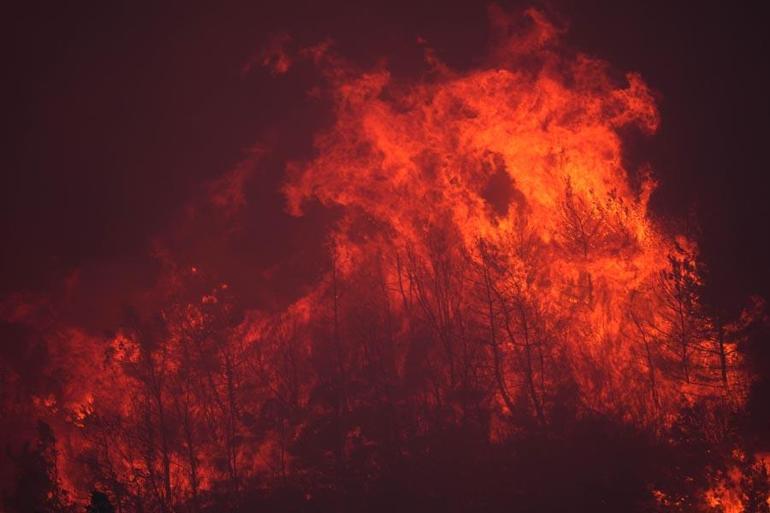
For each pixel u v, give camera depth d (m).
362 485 68.50
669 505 60.28
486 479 66.44
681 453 62.84
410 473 68.19
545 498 63.53
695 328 66.50
